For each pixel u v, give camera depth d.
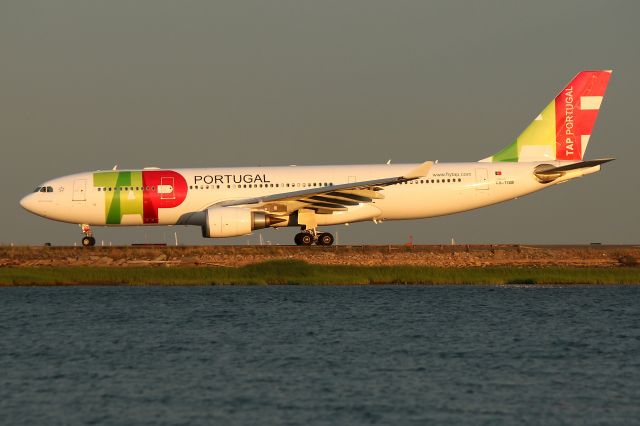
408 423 91.31
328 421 92.06
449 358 122.00
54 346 132.25
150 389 105.06
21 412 95.81
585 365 117.81
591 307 175.25
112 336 140.75
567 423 91.69
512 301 184.12
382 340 135.88
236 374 112.19
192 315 163.00
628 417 93.62
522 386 106.12
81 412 95.69
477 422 91.75
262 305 176.62
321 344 132.38
